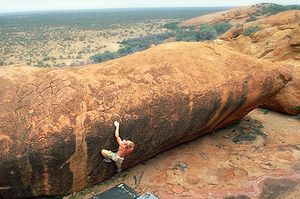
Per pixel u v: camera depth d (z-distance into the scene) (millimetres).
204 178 7059
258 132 8977
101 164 6281
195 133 7809
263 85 8023
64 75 6230
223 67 7742
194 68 7398
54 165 5707
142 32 105000
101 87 6301
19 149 5410
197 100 7074
